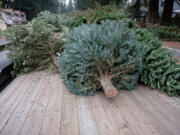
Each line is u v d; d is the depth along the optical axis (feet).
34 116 4.40
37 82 7.38
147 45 7.12
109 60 5.14
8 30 8.25
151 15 32.78
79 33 5.96
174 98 5.59
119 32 5.42
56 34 10.25
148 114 4.50
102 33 5.41
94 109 4.82
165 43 20.03
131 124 4.02
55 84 7.07
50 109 4.80
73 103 5.23
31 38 8.16
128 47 5.51
